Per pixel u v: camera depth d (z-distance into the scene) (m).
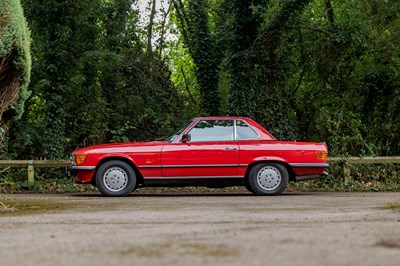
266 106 20.56
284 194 13.66
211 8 23.11
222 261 3.17
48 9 19.88
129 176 12.76
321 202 10.30
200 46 22.84
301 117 21.42
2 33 8.69
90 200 11.39
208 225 5.61
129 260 3.25
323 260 3.19
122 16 22.39
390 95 20.48
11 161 16.66
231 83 20.30
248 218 6.54
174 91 22.95
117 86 22.02
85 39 21.39
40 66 20.22
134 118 21.80
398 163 17.78
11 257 3.48
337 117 19.78
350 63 20.70
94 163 12.73
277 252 3.50
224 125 13.10
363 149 19.73
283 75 20.64
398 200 10.87
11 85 9.12
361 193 14.25
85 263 3.17
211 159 12.91
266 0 20.38
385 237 4.28
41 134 20.72
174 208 8.77
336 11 22.00
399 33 20.25
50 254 3.56
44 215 7.53
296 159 12.94
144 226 5.61
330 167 17.22
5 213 8.02
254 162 12.91
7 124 9.63
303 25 20.48
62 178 18.78
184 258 3.30
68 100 20.59
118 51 22.47
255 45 20.17
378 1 20.27
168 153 12.87
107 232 4.99
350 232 4.66
